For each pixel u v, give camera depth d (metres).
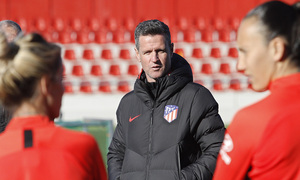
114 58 27.06
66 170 3.52
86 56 26.98
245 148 3.63
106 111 26.30
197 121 6.27
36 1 27.81
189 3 28.16
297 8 3.65
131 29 27.73
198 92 6.40
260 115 3.59
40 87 3.63
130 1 27.94
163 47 6.62
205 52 27.48
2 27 7.14
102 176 3.85
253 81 3.80
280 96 3.62
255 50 3.68
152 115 6.41
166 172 6.08
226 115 26.30
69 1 27.81
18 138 3.61
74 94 26.22
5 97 3.62
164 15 28.19
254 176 3.67
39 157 3.53
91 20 27.86
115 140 6.89
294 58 3.64
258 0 28.22
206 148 6.27
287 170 3.50
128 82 26.84
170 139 6.21
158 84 6.33
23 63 3.51
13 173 3.48
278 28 3.59
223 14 28.22
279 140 3.48
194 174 6.01
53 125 3.78
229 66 27.20
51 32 27.52
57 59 3.72
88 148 3.70
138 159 6.30
